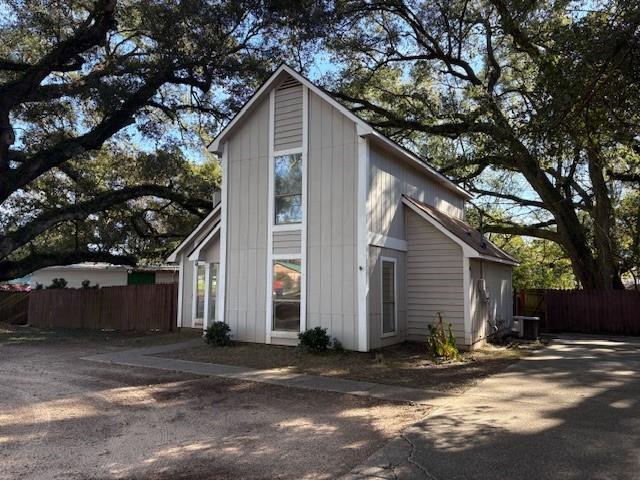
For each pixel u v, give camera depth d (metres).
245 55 21.08
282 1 18.78
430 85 23.41
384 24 22.45
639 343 15.40
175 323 18.23
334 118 12.77
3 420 6.65
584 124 7.84
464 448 5.38
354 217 12.22
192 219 26.34
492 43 21.70
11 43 20.72
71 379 9.43
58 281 25.59
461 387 8.52
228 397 7.93
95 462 5.07
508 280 17.67
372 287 12.25
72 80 21.33
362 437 5.82
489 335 14.87
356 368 10.23
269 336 13.17
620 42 6.74
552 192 21.48
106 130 19.92
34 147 21.09
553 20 11.42
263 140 13.89
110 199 21.30
